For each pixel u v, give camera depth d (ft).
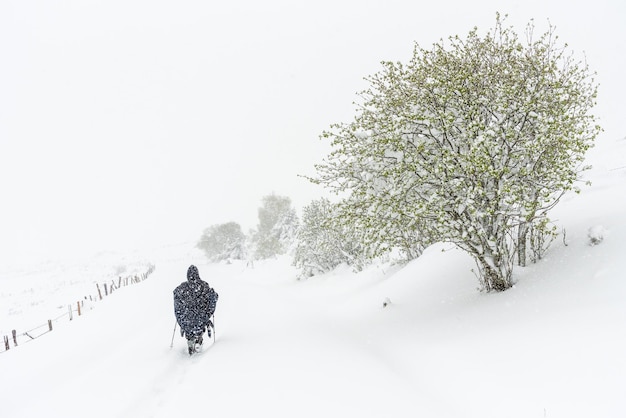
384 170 22.22
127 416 15.72
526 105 19.58
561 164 19.62
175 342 29.01
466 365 15.72
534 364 13.85
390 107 23.17
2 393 21.45
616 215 23.71
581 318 15.42
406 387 15.46
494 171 18.57
